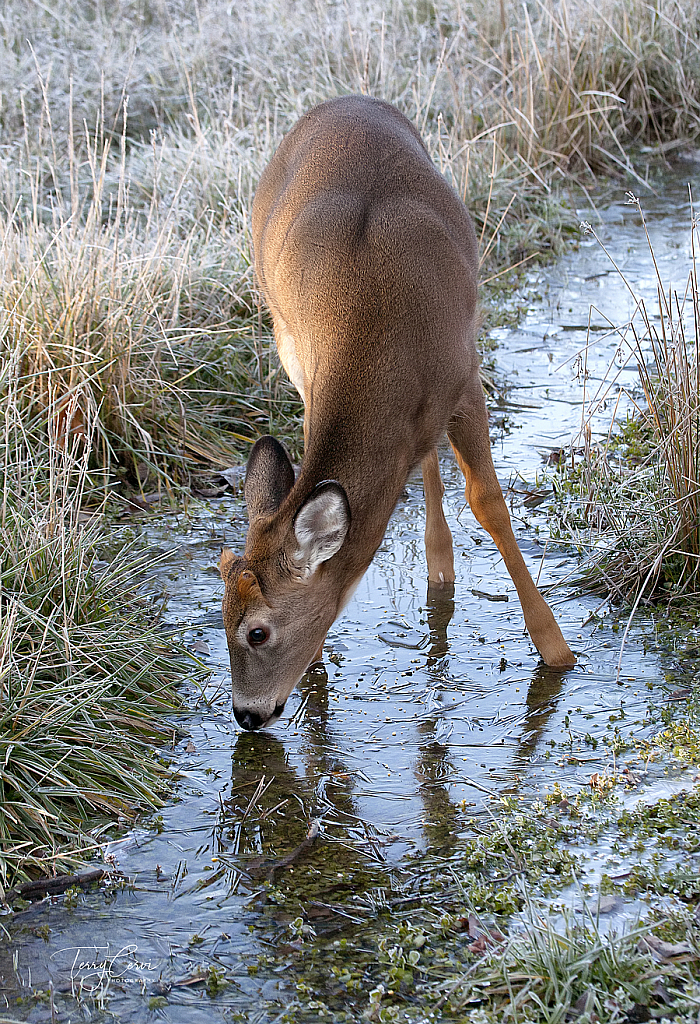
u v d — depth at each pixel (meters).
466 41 23.06
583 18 23.47
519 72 21.55
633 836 7.05
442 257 8.52
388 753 8.20
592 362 14.62
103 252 13.63
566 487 11.48
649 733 8.11
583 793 7.46
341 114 9.90
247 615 7.80
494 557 10.88
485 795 7.63
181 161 18.56
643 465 11.04
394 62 21.81
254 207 11.30
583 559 10.50
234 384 13.95
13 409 11.05
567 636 9.42
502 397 13.86
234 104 21.19
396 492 8.27
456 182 18.62
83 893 7.00
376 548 8.26
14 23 24.39
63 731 8.04
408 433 8.23
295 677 8.06
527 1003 5.86
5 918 6.80
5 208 16.28
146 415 12.80
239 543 11.31
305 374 9.13
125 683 8.75
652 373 14.15
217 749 8.38
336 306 8.30
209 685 9.12
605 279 17.11
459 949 6.31
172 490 12.31
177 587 10.55
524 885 6.60
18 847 7.14
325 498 7.27
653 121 23.20
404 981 6.10
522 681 8.91
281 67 22.14
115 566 10.09
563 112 21.52
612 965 5.88
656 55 23.69
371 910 6.70
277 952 6.42
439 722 8.49
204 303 14.67
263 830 7.50
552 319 15.99
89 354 11.98
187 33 24.38
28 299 12.80
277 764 8.17
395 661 9.34
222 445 13.09
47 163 17.88
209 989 6.19
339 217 8.67
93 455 12.33
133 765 8.09
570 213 19.36
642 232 18.84
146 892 6.98
